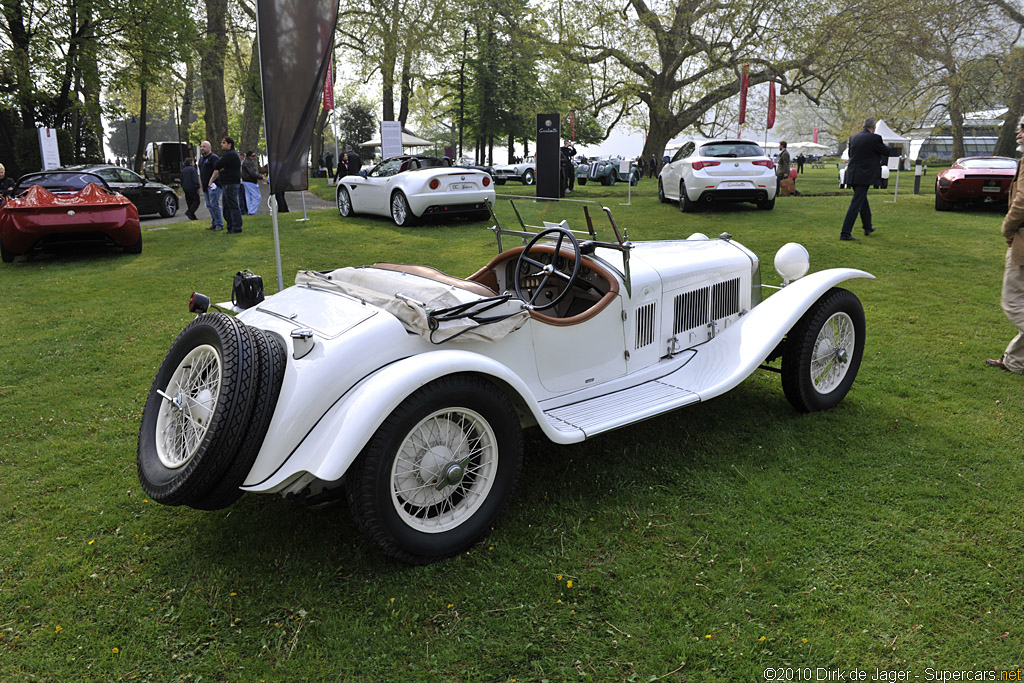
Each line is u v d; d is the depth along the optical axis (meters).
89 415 4.35
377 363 2.73
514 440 2.90
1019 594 2.54
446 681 2.21
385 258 9.12
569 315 4.03
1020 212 4.57
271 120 5.02
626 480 3.47
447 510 2.91
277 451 2.57
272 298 3.39
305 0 4.91
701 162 12.76
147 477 2.71
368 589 2.64
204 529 3.07
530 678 2.21
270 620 2.49
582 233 3.88
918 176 17.22
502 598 2.59
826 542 2.88
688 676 2.21
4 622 2.48
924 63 25.88
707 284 4.23
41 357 5.42
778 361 5.34
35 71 21.25
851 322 4.25
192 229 12.23
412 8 29.58
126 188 14.58
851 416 4.17
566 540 2.95
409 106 42.62
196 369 2.92
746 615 2.47
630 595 2.59
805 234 10.38
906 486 3.32
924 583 2.61
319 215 14.12
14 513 3.20
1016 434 3.88
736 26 24.12
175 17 23.19
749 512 3.13
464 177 11.97
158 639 2.40
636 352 3.83
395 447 2.56
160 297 7.30
